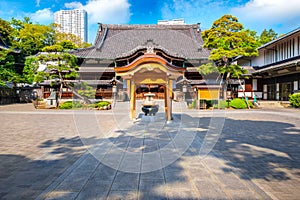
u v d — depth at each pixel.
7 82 31.00
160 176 3.98
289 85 23.34
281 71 23.20
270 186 3.67
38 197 3.24
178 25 33.16
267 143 6.64
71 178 3.88
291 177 4.04
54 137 7.58
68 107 20.00
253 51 18.95
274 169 4.44
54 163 4.80
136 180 3.81
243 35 18.28
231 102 19.77
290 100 20.55
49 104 21.45
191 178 3.90
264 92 28.34
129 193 3.34
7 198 3.23
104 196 3.25
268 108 19.92
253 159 5.06
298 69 20.50
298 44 22.17
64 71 21.36
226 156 5.27
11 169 4.43
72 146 6.32
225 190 3.45
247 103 19.97
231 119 12.31
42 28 42.72
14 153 5.61
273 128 9.34
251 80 28.48
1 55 27.92
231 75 22.03
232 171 4.26
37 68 32.22
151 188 3.51
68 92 23.72
